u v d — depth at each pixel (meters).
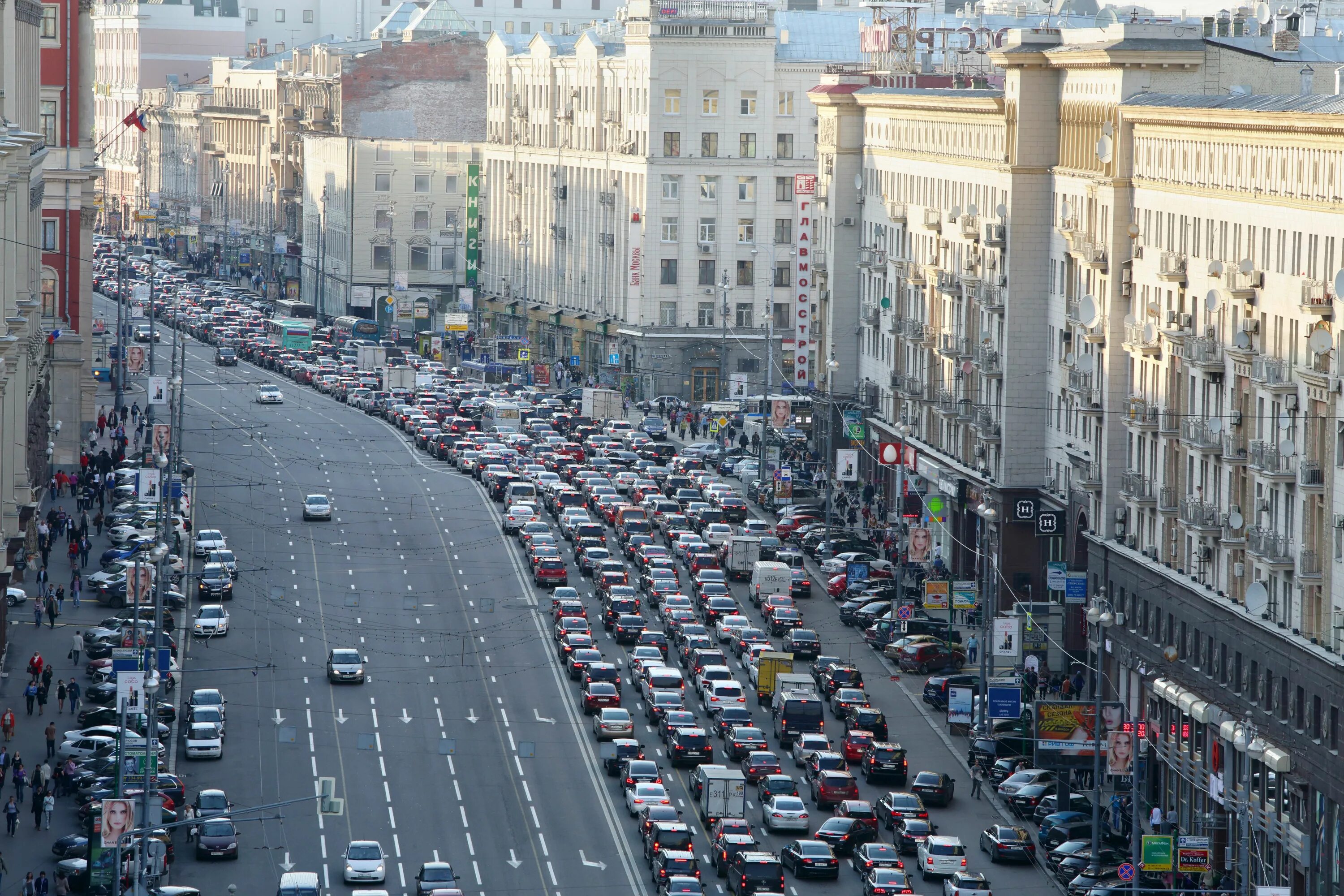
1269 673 181.75
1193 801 191.62
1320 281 177.12
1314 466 177.12
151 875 152.50
